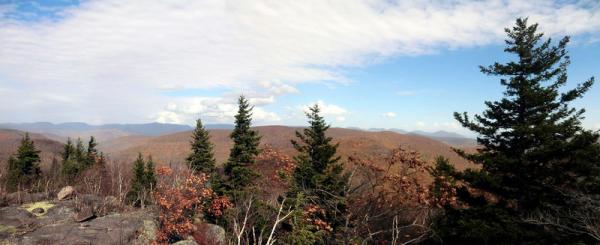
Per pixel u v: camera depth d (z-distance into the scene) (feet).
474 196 69.51
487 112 64.69
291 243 66.69
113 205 107.45
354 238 67.05
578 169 56.70
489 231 58.44
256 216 75.92
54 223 86.53
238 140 94.84
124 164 164.04
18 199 106.83
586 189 55.01
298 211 64.95
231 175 91.50
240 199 78.59
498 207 62.28
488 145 65.72
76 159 177.37
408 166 67.82
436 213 76.07
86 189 137.18
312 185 74.64
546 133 56.29
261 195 81.10
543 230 57.36
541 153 56.24
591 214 52.01
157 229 83.30
